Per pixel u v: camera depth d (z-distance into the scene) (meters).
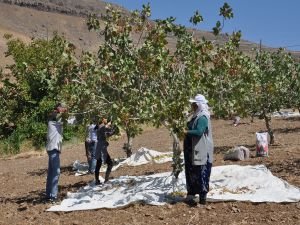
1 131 26.41
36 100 26.09
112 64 9.24
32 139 25.27
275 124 25.75
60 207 9.16
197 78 9.16
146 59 8.92
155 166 13.73
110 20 9.76
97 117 10.89
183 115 8.31
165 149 19.67
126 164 14.70
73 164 16.42
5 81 26.45
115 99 9.57
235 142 18.62
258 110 15.98
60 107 9.87
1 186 13.61
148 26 9.55
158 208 8.36
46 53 25.98
